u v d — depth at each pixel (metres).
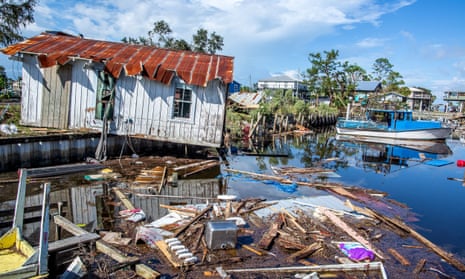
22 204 5.05
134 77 12.67
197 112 12.91
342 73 53.16
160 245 5.80
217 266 5.33
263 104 29.66
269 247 6.15
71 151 11.48
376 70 59.66
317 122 40.12
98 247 5.42
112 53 13.34
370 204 9.55
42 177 9.52
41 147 10.50
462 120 41.97
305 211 8.16
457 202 10.31
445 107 58.12
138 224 6.79
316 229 7.09
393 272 5.62
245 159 15.41
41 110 12.86
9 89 23.28
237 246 6.10
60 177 9.70
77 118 12.88
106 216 7.11
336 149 21.06
